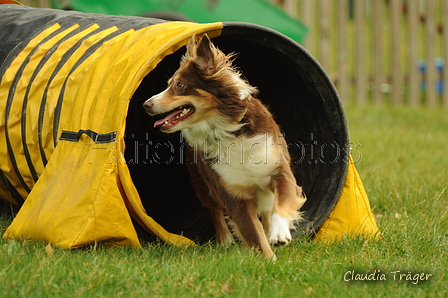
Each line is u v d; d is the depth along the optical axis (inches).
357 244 319.0
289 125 384.5
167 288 241.0
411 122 783.1
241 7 697.6
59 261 257.0
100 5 638.5
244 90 311.0
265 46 327.9
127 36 323.0
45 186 301.9
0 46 386.6
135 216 301.9
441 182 456.8
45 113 324.5
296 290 248.1
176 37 295.1
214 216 367.9
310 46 840.9
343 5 850.8
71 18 386.3
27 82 347.6
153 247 295.6
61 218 278.8
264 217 350.6
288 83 365.7
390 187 439.8
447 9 891.4
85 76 314.8
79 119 302.5
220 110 311.0
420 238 321.7
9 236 303.3
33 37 376.8
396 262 289.1
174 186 438.6
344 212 342.0
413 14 885.8
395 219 368.2
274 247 307.1
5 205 401.7
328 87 341.7
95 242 273.7
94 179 277.4
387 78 903.7
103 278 243.6
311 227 335.6
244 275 261.4
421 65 1088.8
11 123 344.2
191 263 274.4
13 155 345.7
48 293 228.2
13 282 233.8
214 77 309.9
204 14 682.2
